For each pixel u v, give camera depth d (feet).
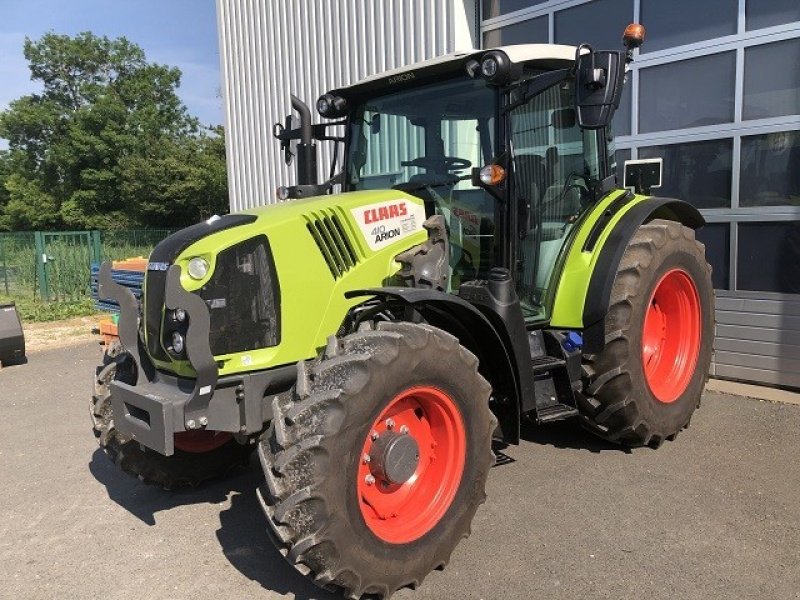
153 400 9.39
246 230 10.08
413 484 9.90
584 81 10.96
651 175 16.29
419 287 11.04
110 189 107.34
